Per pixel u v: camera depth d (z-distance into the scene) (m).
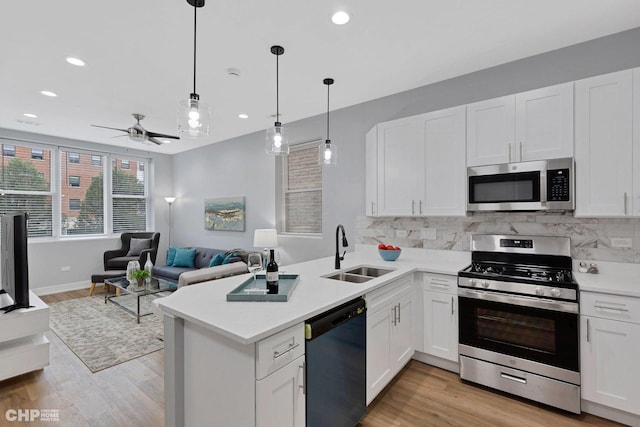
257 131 5.02
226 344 1.39
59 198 5.42
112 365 2.74
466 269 2.58
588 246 2.42
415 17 2.10
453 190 2.74
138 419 2.04
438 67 2.84
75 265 5.49
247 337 1.20
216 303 1.65
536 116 2.36
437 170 2.83
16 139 4.93
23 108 3.83
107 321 3.83
